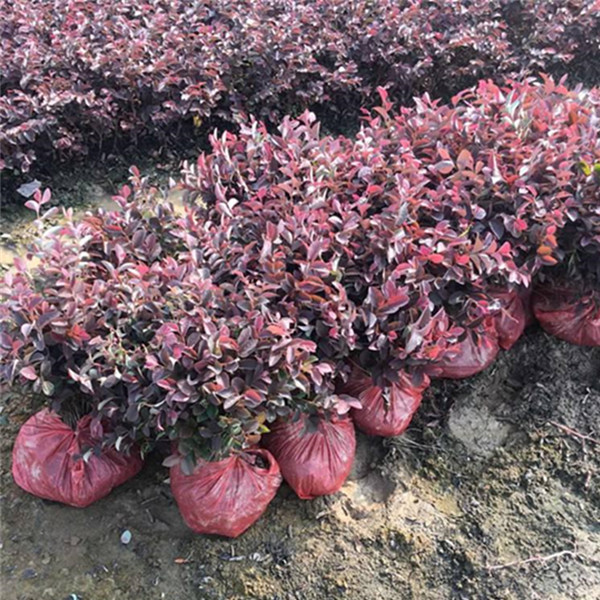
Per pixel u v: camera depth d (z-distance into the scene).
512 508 1.00
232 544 0.95
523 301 1.20
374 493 1.03
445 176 1.13
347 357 1.01
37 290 0.93
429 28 1.75
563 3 1.86
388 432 1.05
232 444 0.85
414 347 0.89
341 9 1.78
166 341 0.83
